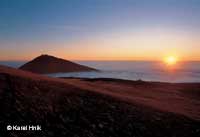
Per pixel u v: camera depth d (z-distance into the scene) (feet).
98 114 40.55
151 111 48.14
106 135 33.78
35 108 36.81
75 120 36.27
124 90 91.86
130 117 41.93
